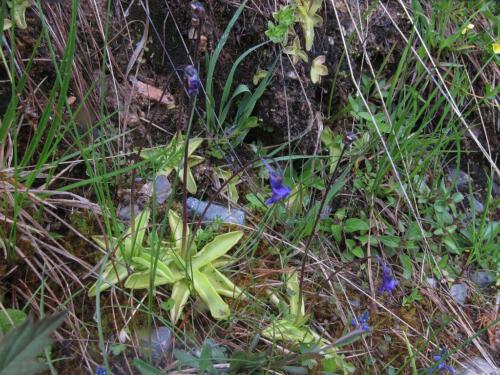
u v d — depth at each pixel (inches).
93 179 12.5
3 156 13.3
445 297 16.1
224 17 16.6
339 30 17.7
